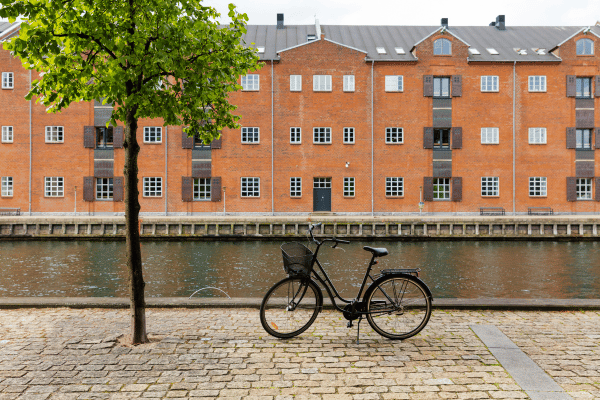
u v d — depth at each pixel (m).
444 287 14.42
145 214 33.03
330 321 5.82
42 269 17.77
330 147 33.47
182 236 29.02
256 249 24.80
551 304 6.31
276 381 3.88
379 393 3.64
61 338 5.05
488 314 6.12
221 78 5.46
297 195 33.56
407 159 33.56
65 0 4.39
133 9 4.68
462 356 4.49
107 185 33.25
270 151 33.38
